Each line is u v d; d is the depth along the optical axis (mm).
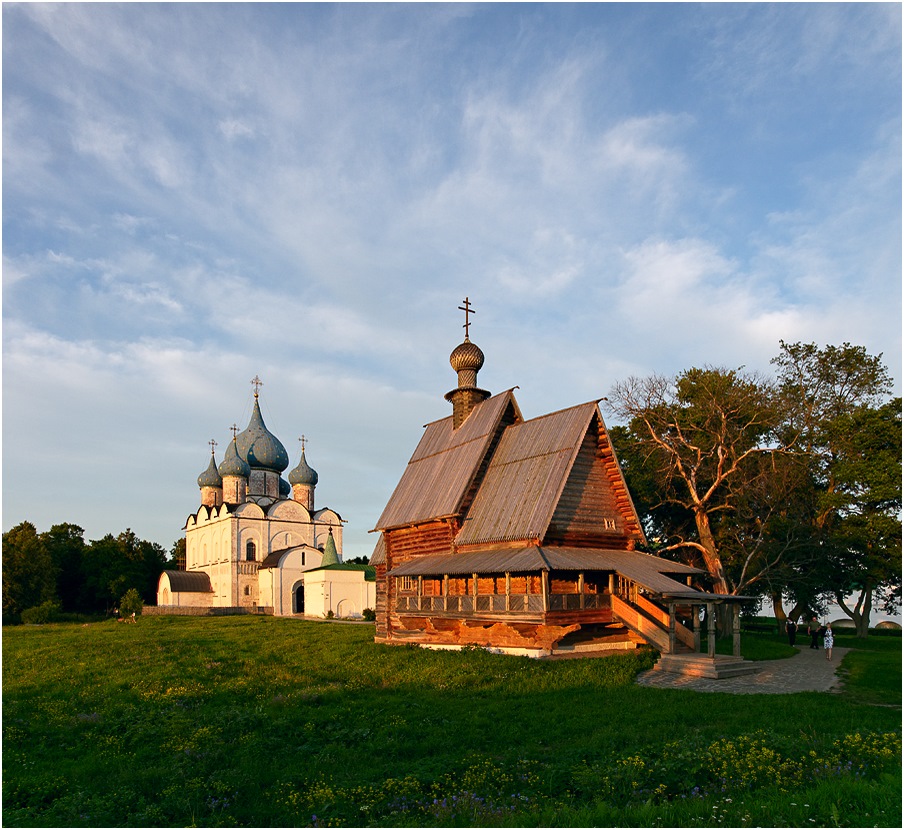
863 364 45375
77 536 103938
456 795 11117
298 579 88312
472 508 34781
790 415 43438
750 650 33312
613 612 29375
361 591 79812
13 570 82125
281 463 102500
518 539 30156
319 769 13164
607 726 16297
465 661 27422
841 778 10602
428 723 16844
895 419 40812
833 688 22094
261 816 10734
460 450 38812
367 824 10102
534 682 22406
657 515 47469
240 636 45375
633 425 44188
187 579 93688
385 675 25266
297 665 29281
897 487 39156
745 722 16344
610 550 31938
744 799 10125
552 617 27594
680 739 14477
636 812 9523
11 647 41062
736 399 40406
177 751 14383
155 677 26000
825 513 41500
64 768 13836
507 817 9750
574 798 10984
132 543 105625
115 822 10539
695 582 38344
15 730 16859
